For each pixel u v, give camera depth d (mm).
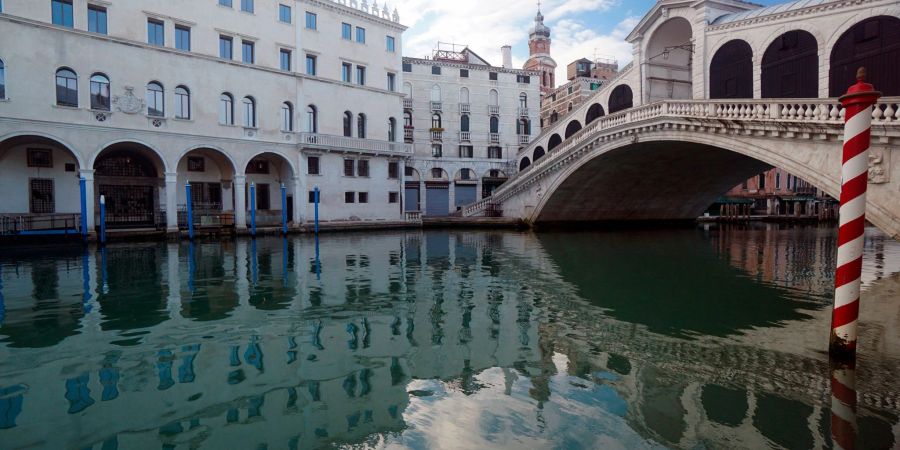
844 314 5766
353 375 5613
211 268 13664
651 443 4094
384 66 32125
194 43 23969
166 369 5797
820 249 19141
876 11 14734
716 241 22938
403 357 6227
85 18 20812
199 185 26234
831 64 16062
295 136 27594
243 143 25562
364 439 4180
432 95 40062
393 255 16984
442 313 8484
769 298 9727
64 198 22172
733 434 4234
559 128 35719
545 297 9805
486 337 7066
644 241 22906
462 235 26734
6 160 20750
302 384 5359
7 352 6395
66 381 5434
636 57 25766
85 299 9539
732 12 21219
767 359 6070
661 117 18859
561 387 5246
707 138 16797
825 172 12547
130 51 21797
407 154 32469
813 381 5348
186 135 23469
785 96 17578
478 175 41219
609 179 27703
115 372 5703
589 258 16172
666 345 6660
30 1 19469
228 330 7414
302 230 27172
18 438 4199
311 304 9133
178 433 4297
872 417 4516
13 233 18984
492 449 4012
